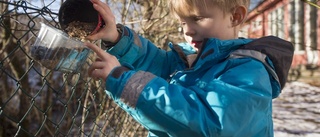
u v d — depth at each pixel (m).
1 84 5.18
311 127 6.27
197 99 1.42
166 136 1.44
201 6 1.68
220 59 1.65
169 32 4.51
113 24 1.63
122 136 3.71
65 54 1.40
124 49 1.82
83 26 1.54
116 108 3.73
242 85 1.50
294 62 11.70
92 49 1.43
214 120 1.40
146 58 1.97
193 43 1.79
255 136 1.54
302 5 11.55
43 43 1.40
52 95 5.07
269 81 1.60
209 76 1.61
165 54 2.07
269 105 1.62
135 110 1.41
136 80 1.41
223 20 1.74
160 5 4.58
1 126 5.18
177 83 1.72
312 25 11.45
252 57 1.62
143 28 4.52
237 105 1.44
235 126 1.42
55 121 4.96
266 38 1.74
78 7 1.51
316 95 8.93
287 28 11.70
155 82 1.42
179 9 1.74
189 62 1.84
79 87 3.58
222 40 1.68
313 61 11.28
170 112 1.38
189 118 1.38
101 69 1.42
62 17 1.49
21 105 5.22
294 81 10.63
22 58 5.14
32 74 5.29
